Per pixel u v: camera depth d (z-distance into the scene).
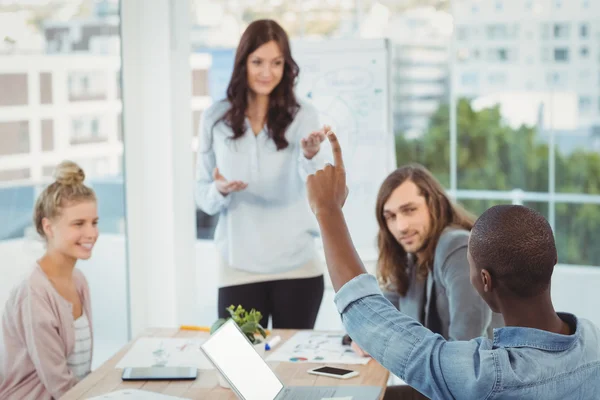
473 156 4.71
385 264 2.76
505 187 4.68
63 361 2.63
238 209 3.33
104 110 3.90
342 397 2.14
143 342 2.70
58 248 2.73
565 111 4.55
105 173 3.93
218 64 4.48
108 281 3.99
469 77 4.66
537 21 4.53
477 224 1.46
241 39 3.24
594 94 4.49
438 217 2.64
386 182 2.70
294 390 2.20
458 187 4.75
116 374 2.39
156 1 4.00
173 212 4.12
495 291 1.45
